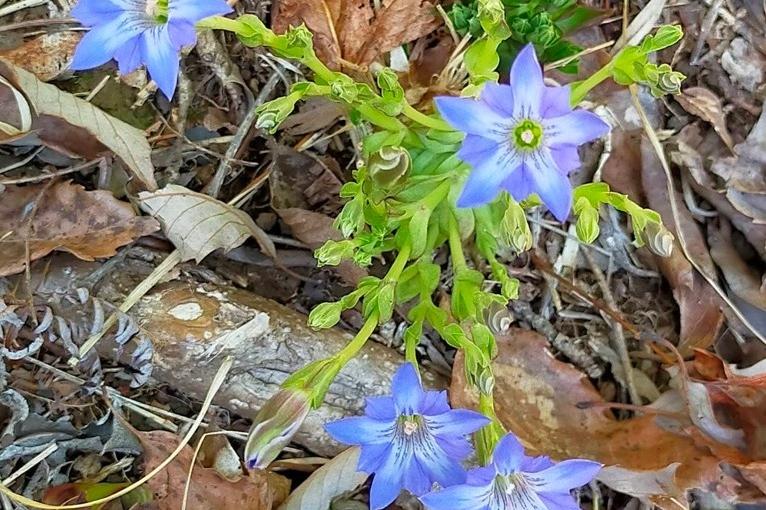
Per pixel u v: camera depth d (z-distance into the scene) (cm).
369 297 25
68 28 27
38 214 26
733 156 28
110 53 23
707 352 28
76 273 26
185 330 26
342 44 28
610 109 29
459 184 25
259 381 27
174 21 22
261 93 28
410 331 25
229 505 26
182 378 26
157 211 26
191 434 26
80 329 26
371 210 25
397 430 24
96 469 26
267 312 27
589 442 28
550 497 23
